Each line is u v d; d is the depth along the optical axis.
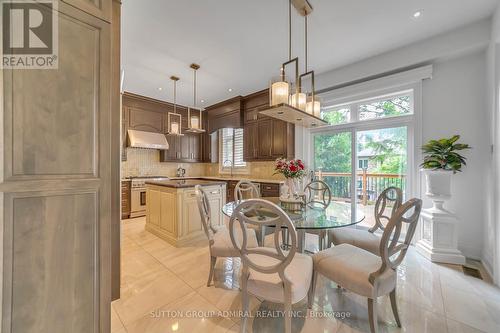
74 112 1.07
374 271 1.40
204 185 3.32
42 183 0.98
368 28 2.59
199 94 4.96
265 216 2.00
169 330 1.52
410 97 3.17
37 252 0.97
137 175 5.27
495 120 2.22
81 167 1.09
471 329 1.51
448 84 2.84
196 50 3.06
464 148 2.54
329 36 2.74
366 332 1.49
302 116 2.30
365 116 3.56
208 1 2.14
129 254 2.80
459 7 2.25
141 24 2.49
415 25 2.54
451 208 2.81
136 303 1.81
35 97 0.97
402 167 3.21
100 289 1.15
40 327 0.98
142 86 4.44
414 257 2.68
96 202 1.14
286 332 1.30
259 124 4.90
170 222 3.18
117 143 1.47
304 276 1.41
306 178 3.87
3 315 0.89
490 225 2.39
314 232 2.37
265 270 1.32
